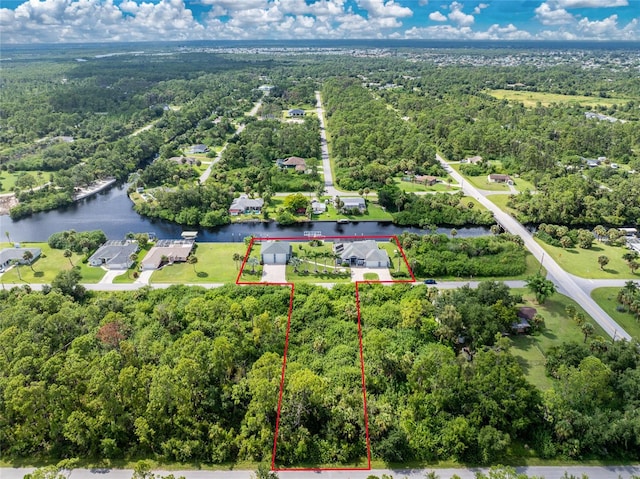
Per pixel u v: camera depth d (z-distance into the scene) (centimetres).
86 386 7700
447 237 15312
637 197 17600
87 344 8612
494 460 7325
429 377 8469
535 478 6600
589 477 7038
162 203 18350
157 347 9019
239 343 9294
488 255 13875
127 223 17775
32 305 10262
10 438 7475
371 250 13650
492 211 17925
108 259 13675
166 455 7338
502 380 7838
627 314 11200
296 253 14338
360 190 19738
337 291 11781
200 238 16138
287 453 7412
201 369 8156
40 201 19225
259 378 7925
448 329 9831
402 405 8350
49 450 7550
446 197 18375
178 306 10875
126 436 7600
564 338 10300
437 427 7788
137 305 11012
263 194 19412
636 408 7862
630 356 8806
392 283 12512
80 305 11444
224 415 8138
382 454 7388
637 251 14500
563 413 7681
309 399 7869
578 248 14838
